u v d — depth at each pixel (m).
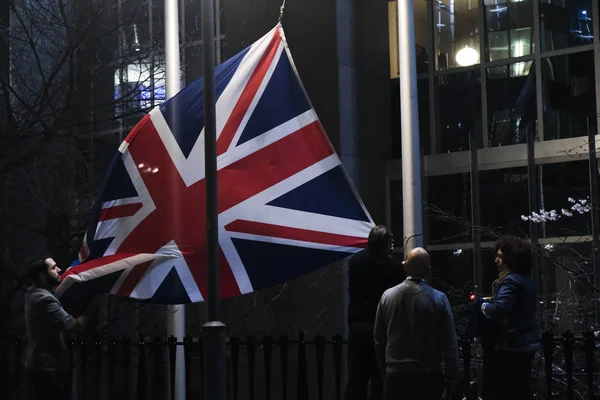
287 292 12.66
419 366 6.51
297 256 7.98
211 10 7.32
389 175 14.36
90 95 14.53
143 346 8.83
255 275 7.98
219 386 6.88
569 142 13.08
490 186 13.88
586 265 11.72
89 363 13.48
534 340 6.66
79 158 14.52
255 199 8.06
